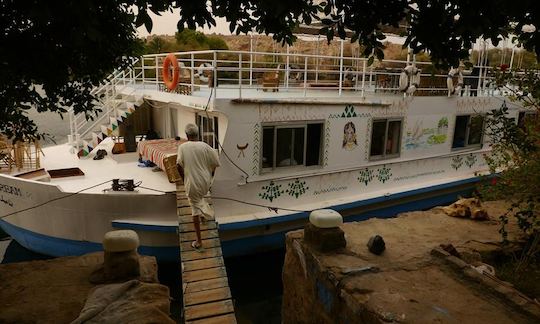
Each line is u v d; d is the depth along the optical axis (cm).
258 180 820
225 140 771
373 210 1010
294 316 588
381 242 534
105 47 406
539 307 402
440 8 321
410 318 390
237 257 845
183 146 624
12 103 405
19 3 296
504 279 541
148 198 750
